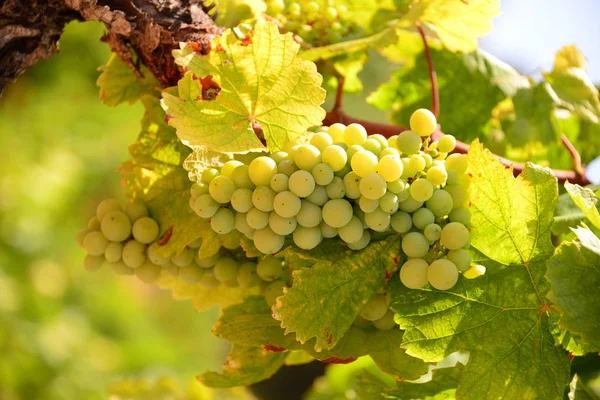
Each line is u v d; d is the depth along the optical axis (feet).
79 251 7.59
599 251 1.82
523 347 1.90
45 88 7.80
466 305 1.90
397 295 1.92
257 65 1.92
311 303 1.87
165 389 2.83
